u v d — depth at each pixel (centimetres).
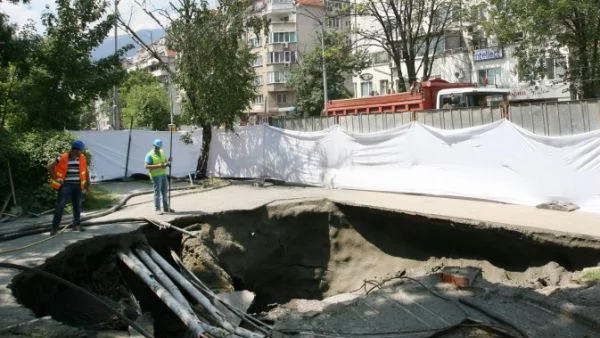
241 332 803
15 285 768
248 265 1300
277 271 1380
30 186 1381
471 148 1254
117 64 2023
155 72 6488
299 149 1684
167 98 5991
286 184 1731
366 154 1492
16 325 606
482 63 3738
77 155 1060
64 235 1027
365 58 3784
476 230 1029
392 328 688
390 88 4078
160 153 1287
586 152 1060
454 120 1550
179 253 1189
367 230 1297
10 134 1474
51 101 1886
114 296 974
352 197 1381
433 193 1335
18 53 1766
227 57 1811
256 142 1828
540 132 1353
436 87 2112
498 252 1037
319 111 4469
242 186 1731
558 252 925
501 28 2556
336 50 3566
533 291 767
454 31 3625
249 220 1332
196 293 958
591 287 754
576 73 2580
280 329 720
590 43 2462
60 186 1035
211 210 1300
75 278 976
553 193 1117
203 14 1817
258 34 1872
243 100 1905
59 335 593
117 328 766
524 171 1162
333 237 1351
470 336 649
